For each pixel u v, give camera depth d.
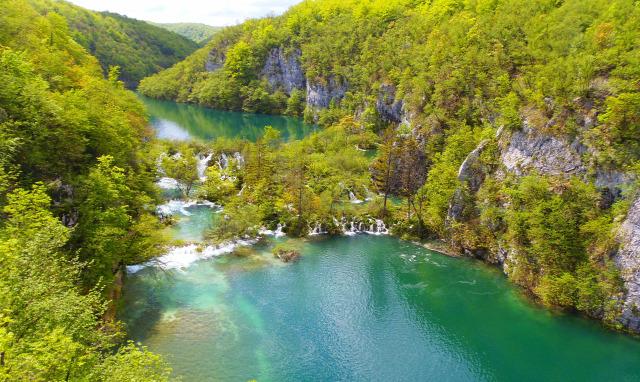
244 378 34.22
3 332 15.34
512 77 76.38
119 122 62.25
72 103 50.38
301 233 66.31
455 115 81.81
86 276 36.62
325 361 37.03
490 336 41.03
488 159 59.59
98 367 21.67
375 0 192.12
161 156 89.62
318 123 176.38
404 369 36.47
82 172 46.56
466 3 124.50
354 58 170.62
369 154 110.25
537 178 50.62
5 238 26.11
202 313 43.25
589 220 44.62
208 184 82.12
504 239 54.12
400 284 51.00
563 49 67.94
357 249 61.53
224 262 55.59
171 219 68.06
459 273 53.97
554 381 35.09
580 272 43.38
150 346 37.38
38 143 41.69
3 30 64.19
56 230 26.39
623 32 58.50
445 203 64.19
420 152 83.19
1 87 39.91
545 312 44.78
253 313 43.88
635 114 44.19
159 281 49.28
